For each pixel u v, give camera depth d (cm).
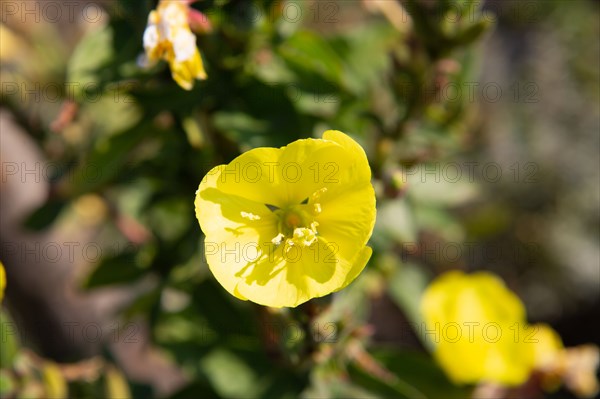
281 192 22
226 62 25
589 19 66
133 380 30
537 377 32
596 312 61
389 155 26
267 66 26
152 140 27
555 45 65
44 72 32
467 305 31
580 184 61
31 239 37
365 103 28
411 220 27
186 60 22
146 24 23
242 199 22
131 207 31
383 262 29
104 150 26
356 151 21
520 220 61
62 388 26
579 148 62
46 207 30
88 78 24
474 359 30
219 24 24
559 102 63
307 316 22
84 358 34
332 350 23
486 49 64
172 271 28
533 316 61
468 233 59
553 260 61
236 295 21
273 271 21
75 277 36
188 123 25
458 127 31
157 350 29
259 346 28
